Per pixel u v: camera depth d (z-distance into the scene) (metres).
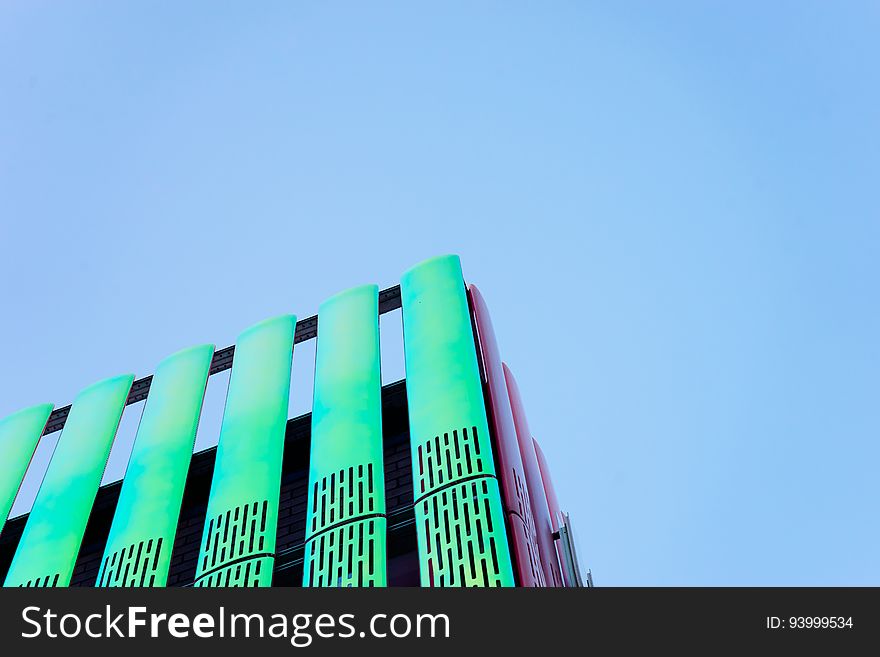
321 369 21.78
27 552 19.19
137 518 19.03
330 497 17.59
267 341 24.23
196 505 21.41
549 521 19.84
